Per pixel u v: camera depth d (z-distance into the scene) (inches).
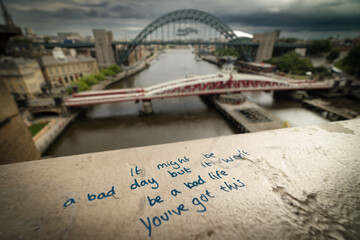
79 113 1710.1
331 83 2236.7
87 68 3009.4
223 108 1731.1
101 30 3949.3
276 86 1974.7
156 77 3617.1
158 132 1412.4
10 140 446.0
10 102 464.1
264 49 4421.8
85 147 1211.2
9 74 1690.5
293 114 1711.4
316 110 1780.3
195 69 4579.2
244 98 1921.8
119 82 3186.5
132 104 2015.3
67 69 2588.6
